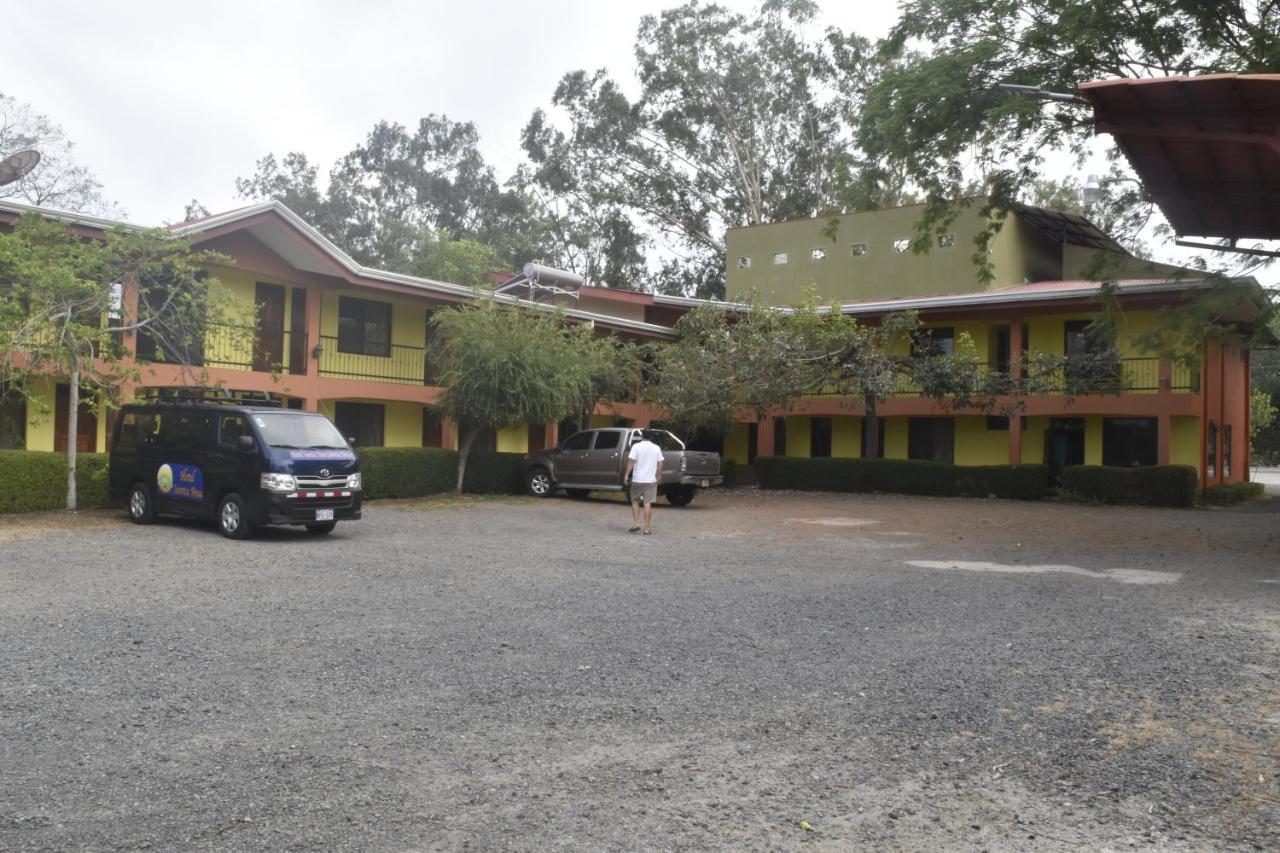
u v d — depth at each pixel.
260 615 8.47
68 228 17.36
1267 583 11.02
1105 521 19.53
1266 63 14.96
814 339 26.27
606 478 23.45
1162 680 6.50
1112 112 9.80
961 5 17.86
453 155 56.06
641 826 4.10
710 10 43.84
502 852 3.83
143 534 14.01
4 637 7.38
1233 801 4.41
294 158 55.50
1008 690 6.26
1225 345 16.97
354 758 4.87
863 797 4.46
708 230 46.38
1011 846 3.95
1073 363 25.36
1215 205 14.16
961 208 19.47
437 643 7.49
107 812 4.14
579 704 5.88
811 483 29.09
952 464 27.47
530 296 29.48
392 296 25.05
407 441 26.95
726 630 8.15
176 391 17.75
